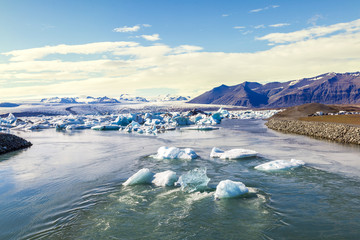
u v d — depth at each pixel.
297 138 34.56
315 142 30.05
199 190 13.25
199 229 9.22
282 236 8.62
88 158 22.77
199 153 24.05
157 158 21.83
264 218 9.95
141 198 12.27
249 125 65.62
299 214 10.22
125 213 10.65
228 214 10.37
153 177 15.10
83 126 68.88
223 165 18.64
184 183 14.01
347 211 10.40
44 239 8.71
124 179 15.51
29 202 12.05
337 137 31.52
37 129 68.44
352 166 17.45
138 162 20.39
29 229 9.44
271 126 55.88
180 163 19.64
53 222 9.96
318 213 10.27
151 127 55.75
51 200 12.24
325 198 11.80
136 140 36.91
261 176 15.49
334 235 8.60
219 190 12.31
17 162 21.45
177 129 58.81
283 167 17.06
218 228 9.27
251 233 8.86
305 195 12.20
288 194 12.39
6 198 12.64
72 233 9.10
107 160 21.58
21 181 15.53
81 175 16.66
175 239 8.59
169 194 12.73
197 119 86.12
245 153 21.48
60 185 14.58
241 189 12.60
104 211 10.87
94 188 13.91
